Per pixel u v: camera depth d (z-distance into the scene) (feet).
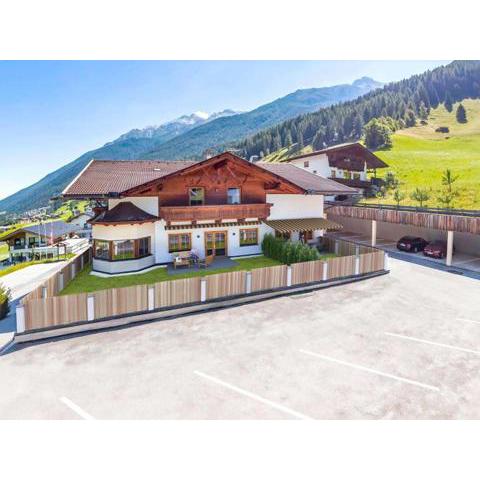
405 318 51.70
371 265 76.33
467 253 101.60
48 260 124.47
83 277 73.51
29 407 30.78
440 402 31.22
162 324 49.55
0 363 38.52
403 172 245.45
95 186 80.74
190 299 55.16
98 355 40.34
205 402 31.37
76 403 31.32
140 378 35.37
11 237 168.25
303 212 101.76
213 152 102.63
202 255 88.17
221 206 85.05
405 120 443.73
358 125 481.46
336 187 107.34
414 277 75.87
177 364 38.19
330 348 41.88
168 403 31.27
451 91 556.51
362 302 59.11
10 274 96.53
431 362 38.47
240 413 29.89
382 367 37.42
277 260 87.61
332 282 69.05
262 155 615.16
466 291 65.62
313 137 572.92
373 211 108.78
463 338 44.70
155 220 78.13
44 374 36.22
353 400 31.55
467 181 202.90
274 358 39.45
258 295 60.29
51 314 45.60
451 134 384.27
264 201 95.40
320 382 34.50
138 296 50.90
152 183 75.61
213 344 43.09
